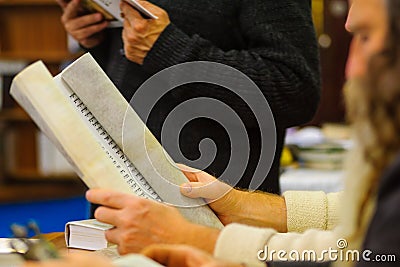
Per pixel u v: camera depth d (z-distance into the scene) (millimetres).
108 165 1693
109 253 1848
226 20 2557
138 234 1628
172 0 2592
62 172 7406
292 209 2051
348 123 1354
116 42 2729
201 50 2439
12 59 6996
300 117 2543
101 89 1794
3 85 7117
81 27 2715
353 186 1337
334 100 7473
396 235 1101
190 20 2564
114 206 1653
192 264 1452
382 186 1142
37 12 6965
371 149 1250
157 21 2453
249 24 2508
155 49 2441
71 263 1264
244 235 1612
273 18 2494
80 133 1663
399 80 1170
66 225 1965
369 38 1252
